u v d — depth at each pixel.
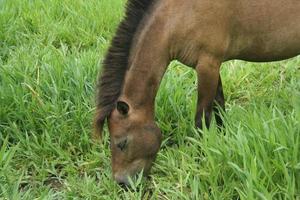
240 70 5.73
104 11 7.01
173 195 3.99
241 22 4.31
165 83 5.14
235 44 4.41
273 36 4.39
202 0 4.18
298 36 4.42
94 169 4.62
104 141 4.84
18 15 7.06
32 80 5.46
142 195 4.23
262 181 3.60
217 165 3.95
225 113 4.51
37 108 5.16
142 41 4.18
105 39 6.62
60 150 4.81
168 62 4.32
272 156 3.86
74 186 4.37
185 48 4.26
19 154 4.85
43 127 5.06
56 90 5.27
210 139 4.11
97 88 4.20
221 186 3.96
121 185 4.23
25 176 4.61
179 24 4.20
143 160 4.21
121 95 4.16
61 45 6.27
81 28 6.77
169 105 5.03
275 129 3.94
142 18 4.21
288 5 4.33
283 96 5.02
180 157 4.41
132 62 4.16
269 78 5.64
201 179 4.02
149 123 4.21
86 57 5.74
